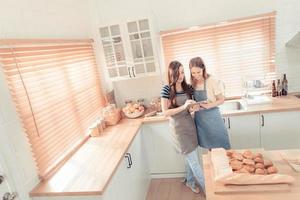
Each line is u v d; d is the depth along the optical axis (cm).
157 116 285
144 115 302
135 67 284
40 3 197
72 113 229
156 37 285
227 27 281
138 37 274
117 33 280
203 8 282
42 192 161
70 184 167
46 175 180
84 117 253
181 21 290
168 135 280
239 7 276
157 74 282
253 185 135
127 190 210
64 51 224
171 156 288
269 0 269
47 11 206
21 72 164
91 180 169
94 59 291
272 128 260
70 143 221
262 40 279
